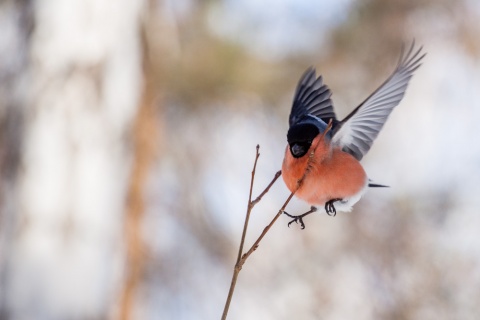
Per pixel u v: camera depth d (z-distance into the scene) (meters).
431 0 15.37
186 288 14.15
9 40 9.98
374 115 6.75
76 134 9.55
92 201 9.51
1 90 9.75
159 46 12.73
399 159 15.52
